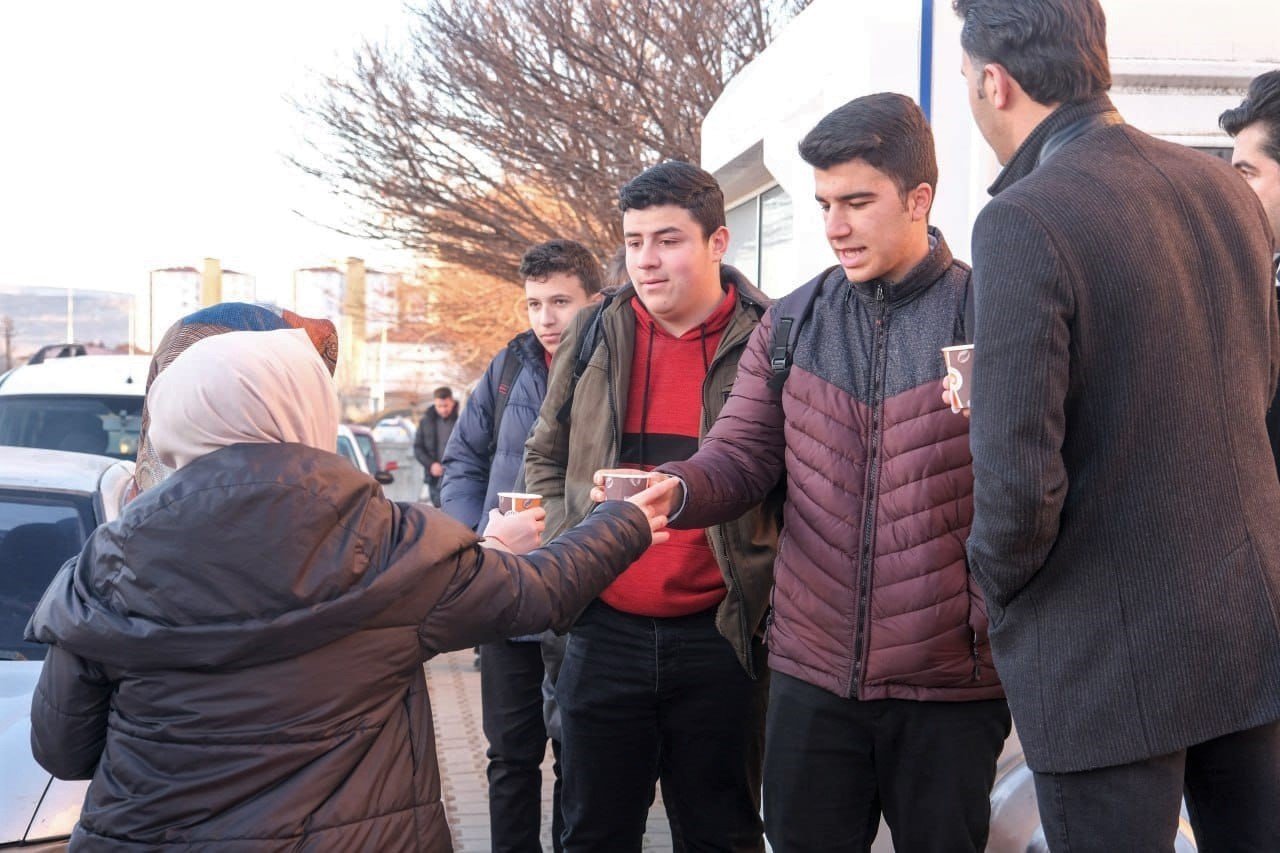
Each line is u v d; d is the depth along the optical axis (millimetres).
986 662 2627
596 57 10828
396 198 12758
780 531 3090
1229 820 2201
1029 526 2064
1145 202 2102
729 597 3191
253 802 1919
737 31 10539
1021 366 2049
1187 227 2125
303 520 1926
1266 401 2213
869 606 2672
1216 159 2258
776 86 4281
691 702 3336
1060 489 2066
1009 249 2082
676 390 3391
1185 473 2068
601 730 3375
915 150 2648
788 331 2887
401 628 2010
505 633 2119
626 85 11094
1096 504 2098
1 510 4207
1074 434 2111
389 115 12414
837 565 2713
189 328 2508
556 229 12570
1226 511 2084
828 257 3715
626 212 3316
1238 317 2139
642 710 3357
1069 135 2215
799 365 2828
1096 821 2125
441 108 12211
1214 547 2072
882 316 2732
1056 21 2201
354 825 1955
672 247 3275
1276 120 2895
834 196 2668
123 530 1955
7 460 4582
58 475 4445
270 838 1897
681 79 10703
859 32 3432
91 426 6738
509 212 12719
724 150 5184
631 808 3467
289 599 1913
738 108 4945
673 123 10836
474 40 11320
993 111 2320
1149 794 2096
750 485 2916
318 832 1933
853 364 2762
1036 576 2164
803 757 2781
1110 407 2076
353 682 1970
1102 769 2109
